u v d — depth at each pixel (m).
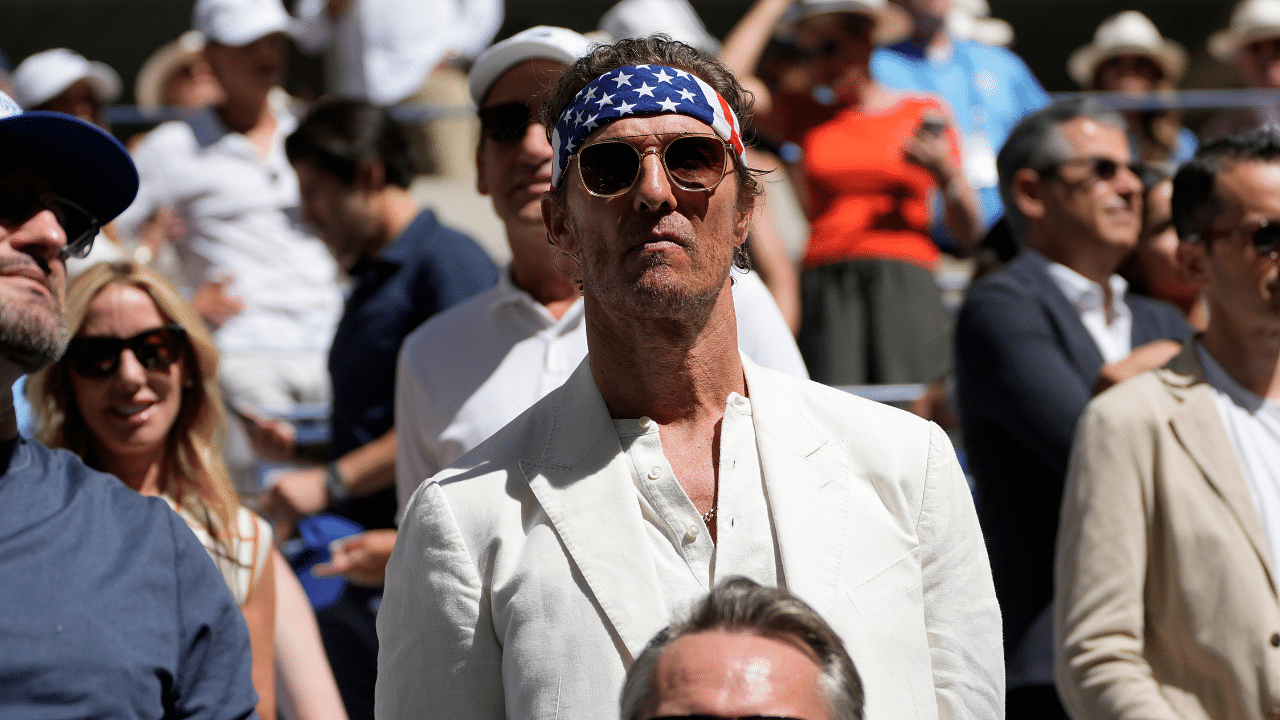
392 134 16.36
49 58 24.14
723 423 7.98
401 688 7.79
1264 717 10.63
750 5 44.09
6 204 8.53
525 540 7.75
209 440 12.12
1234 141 11.94
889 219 20.50
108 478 8.77
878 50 24.50
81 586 8.04
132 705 7.92
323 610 14.70
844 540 7.71
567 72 8.47
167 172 22.17
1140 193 15.07
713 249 7.86
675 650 6.10
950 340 20.55
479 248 15.90
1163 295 18.12
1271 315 11.53
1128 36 27.45
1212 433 11.34
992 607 8.03
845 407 8.27
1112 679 10.80
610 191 7.81
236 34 22.11
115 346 11.75
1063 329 13.99
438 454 12.02
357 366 15.50
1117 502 11.25
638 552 7.56
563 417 8.20
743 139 8.73
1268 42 26.92
